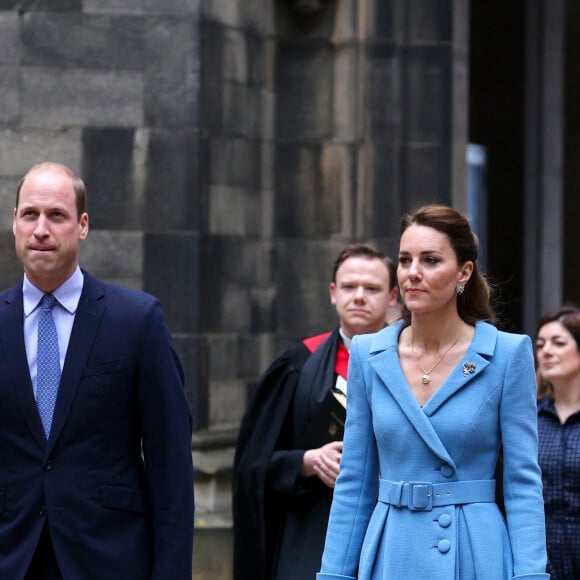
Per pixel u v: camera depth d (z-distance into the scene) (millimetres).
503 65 40875
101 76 26484
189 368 26688
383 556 11344
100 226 26406
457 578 11031
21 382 11961
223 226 27438
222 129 27312
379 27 29203
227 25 27391
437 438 11234
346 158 29250
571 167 45031
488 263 40656
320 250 29359
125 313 12266
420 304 11461
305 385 15469
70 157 26422
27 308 12336
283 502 15547
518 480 11352
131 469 12133
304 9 28953
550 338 16516
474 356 11508
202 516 26500
